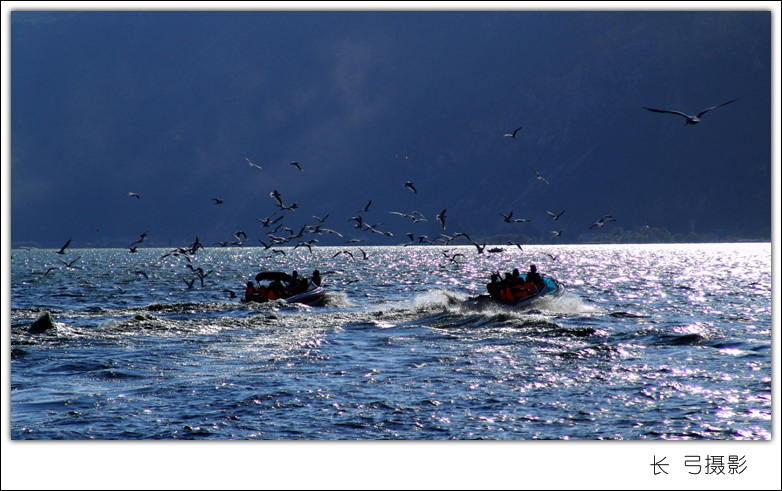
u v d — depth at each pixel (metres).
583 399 53.97
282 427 47.91
